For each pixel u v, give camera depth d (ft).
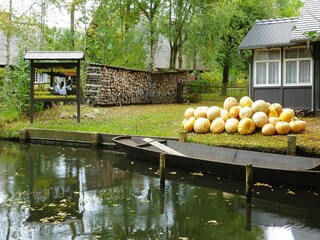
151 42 82.64
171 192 29.22
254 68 59.00
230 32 92.84
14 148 48.01
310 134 40.65
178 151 39.42
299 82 55.83
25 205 26.02
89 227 22.04
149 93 82.28
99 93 69.36
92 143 47.55
